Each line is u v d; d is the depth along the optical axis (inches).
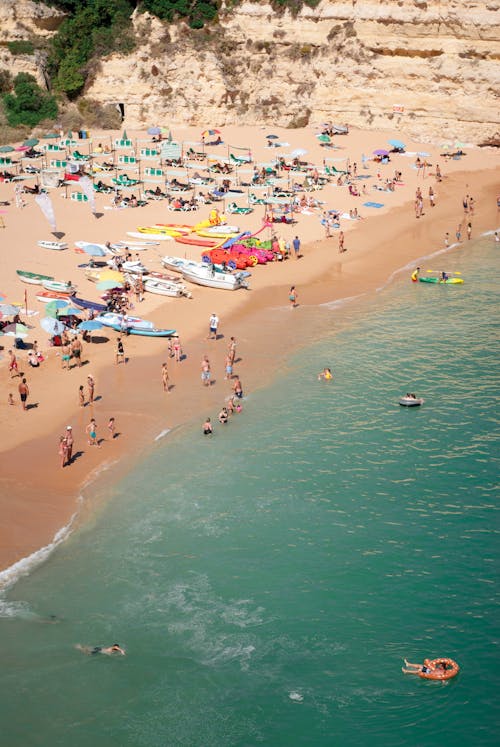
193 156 4077.3
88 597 1454.2
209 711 1239.5
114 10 4712.1
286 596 1461.6
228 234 3179.1
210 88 4566.9
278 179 3806.6
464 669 1307.8
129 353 2314.2
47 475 1765.5
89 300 2581.2
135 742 1187.9
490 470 1838.1
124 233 3159.5
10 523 1616.6
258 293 2805.1
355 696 1266.0
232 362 2278.5
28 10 4530.0
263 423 2018.9
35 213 3341.5
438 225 3558.1
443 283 2952.8
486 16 4170.8
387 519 1670.8
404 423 2032.5
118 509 1681.8
